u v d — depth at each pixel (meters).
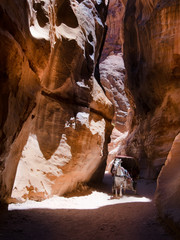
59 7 7.71
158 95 15.05
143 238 4.37
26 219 4.91
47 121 7.75
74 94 8.80
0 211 5.08
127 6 19.20
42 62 5.59
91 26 10.05
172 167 6.37
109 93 33.41
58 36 7.15
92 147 9.43
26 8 4.74
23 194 6.37
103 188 11.04
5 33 3.66
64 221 5.21
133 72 17.89
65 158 7.91
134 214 6.25
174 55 13.21
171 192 5.46
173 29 13.23
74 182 8.93
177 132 13.29
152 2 14.61
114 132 31.19
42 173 7.20
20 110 4.79
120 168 9.38
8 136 4.30
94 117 10.17
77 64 8.32
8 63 3.85
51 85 7.48
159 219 5.52
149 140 14.95
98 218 5.71
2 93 3.88
